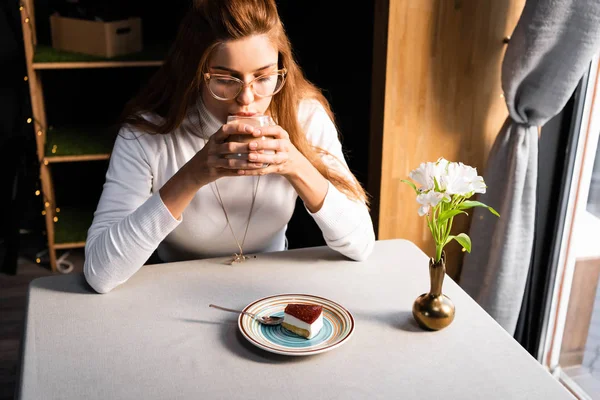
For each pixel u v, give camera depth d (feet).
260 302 4.13
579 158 6.62
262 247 5.41
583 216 6.74
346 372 3.53
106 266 4.25
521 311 7.30
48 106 10.47
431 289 3.94
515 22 6.77
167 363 3.60
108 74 10.52
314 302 4.15
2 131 10.24
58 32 9.55
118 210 4.65
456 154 7.16
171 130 4.75
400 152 7.01
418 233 7.42
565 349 7.22
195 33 4.31
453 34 6.68
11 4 9.65
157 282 4.51
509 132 6.64
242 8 4.10
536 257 7.14
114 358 3.64
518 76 6.16
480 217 6.97
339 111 8.84
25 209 10.64
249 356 3.68
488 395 3.37
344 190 5.05
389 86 6.72
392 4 6.42
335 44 8.62
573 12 5.73
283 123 4.88
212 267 4.74
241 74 4.25
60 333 3.87
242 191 4.99
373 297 4.33
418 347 3.77
